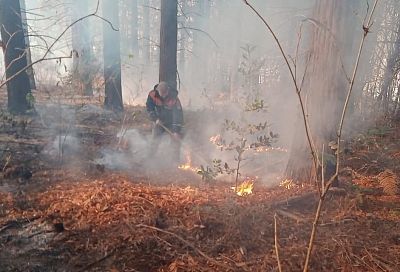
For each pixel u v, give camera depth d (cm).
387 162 570
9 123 712
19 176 471
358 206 411
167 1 679
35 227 355
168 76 704
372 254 327
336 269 307
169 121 622
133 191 437
